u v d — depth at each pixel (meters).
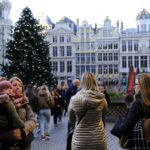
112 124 21.97
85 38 89.69
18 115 6.41
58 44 90.38
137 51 87.56
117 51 88.69
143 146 5.38
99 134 7.27
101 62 89.12
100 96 7.29
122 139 5.55
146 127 5.33
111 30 88.94
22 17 50.94
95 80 7.39
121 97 23.98
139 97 5.64
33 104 15.66
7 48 50.56
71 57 90.00
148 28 92.19
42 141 15.27
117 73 88.56
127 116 5.49
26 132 6.53
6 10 87.00
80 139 7.24
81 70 90.12
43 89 15.85
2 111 6.27
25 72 48.66
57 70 90.50
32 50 49.53
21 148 6.54
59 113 23.67
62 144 14.46
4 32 84.31
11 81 7.10
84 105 7.16
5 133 6.27
